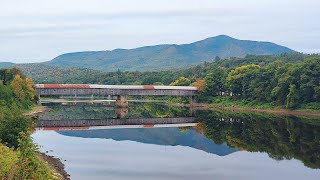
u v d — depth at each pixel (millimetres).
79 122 160750
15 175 44125
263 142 109750
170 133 131000
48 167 67875
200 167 78562
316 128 137500
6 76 192000
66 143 109000
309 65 197875
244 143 108562
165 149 100250
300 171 75750
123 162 82562
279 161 85062
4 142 66812
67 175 69125
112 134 129000
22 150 49469
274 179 69688
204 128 143125
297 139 113875
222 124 154000
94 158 86562
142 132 134000
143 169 76000
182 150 99000
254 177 71000
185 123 160375
